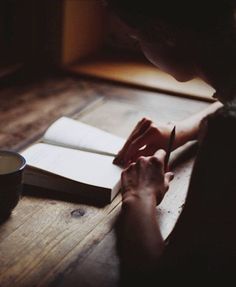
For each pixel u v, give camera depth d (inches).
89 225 31.7
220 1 24.7
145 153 37.1
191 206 26.0
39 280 27.0
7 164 32.7
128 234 28.3
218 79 26.8
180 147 41.6
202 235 26.4
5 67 57.5
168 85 56.1
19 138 42.1
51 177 34.3
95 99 51.7
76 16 60.4
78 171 35.0
